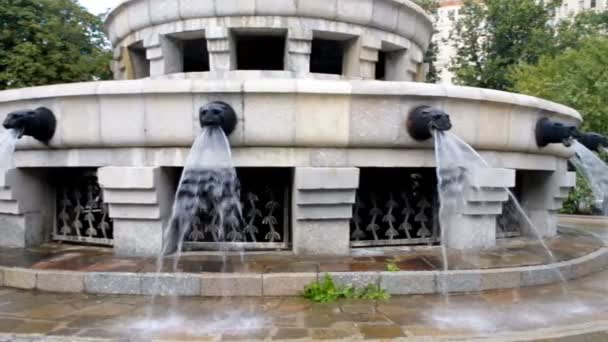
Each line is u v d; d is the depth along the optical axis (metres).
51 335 3.38
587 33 26.14
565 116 6.84
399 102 5.23
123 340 3.29
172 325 3.61
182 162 5.18
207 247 5.54
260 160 5.17
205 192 5.39
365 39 7.75
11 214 5.91
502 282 4.78
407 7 8.08
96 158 5.38
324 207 5.23
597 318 3.93
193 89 4.94
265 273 4.47
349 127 5.15
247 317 3.81
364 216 5.89
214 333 3.45
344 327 3.59
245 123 5.04
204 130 4.94
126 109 5.11
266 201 5.73
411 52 8.70
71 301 4.22
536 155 6.62
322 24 7.44
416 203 6.06
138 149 5.24
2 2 16.08
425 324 3.69
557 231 8.34
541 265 5.13
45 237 6.22
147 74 8.81
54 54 16.80
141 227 5.29
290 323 3.67
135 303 4.16
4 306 4.08
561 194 7.47
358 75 7.81
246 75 7.19
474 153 5.56
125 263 4.93
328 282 4.41
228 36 7.32
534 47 26.36
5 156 5.70
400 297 4.44
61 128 5.31
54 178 6.36
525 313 4.03
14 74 15.80
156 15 7.62
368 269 4.68
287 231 5.64
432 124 4.93
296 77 7.25
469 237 5.82
